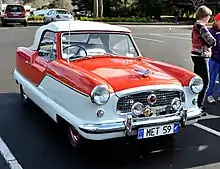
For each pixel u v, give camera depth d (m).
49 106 4.29
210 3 35.09
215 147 4.24
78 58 4.49
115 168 3.66
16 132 4.59
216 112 5.68
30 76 5.18
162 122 3.75
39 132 4.61
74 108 3.72
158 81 3.80
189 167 3.70
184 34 20.41
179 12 37.34
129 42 5.04
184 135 4.62
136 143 4.27
